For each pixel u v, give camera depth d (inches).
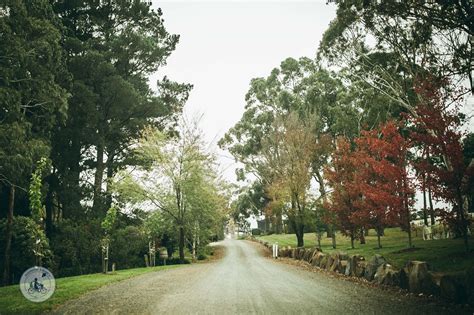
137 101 1610.5
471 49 755.4
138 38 1616.6
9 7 1019.3
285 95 2203.5
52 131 1464.1
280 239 2160.4
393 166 839.1
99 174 1648.6
